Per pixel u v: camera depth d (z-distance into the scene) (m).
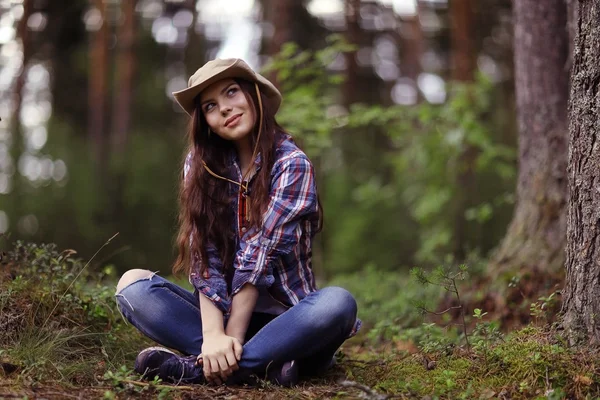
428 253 8.74
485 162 7.84
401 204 13.03
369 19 14.12
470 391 2.59
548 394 2.47
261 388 2.86
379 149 14.18
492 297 4.38
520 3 4.84
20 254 3.67
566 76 4.68
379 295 6.04
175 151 14.07
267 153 3.07
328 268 12.88
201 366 2.91
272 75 8.12
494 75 13.35
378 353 3.88
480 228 9.55
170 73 15.64
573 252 2.94
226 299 2.98
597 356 2.71
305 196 3.03
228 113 3.08
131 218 13.06
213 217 3.08
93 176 13.02
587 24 2.86
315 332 2.90
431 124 8.23
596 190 2.82
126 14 12.71
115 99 13.76
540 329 3.08
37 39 13.37
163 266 12.88
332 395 2.74
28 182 12.71
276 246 2.94
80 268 3.87
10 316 3.20
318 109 6.90
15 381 2.67
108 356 3.20
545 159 4.63
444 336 3.67
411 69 13.00
